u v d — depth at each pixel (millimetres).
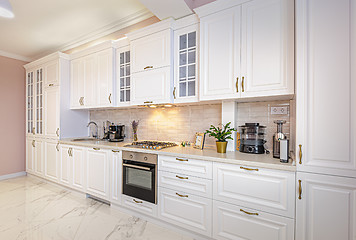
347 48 1215
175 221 1915
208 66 1890
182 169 1876
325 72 1271
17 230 1960
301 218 1341
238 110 2145
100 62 2855
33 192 3045
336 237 1246
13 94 3920
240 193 1578
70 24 2885
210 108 2328
